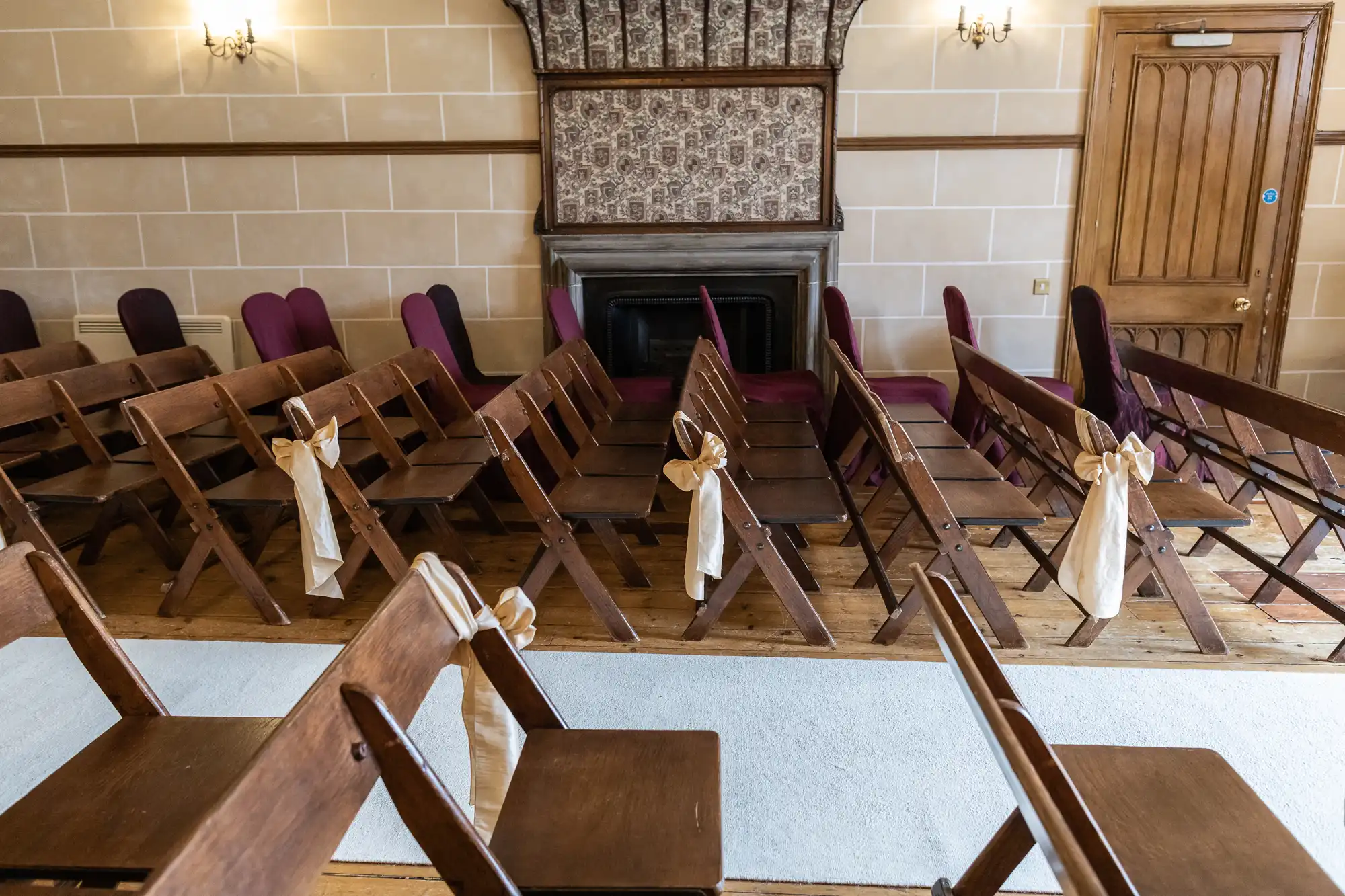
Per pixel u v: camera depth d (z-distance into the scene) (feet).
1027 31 15.21
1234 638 9.29
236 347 16.65
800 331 16.19
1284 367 16.47
